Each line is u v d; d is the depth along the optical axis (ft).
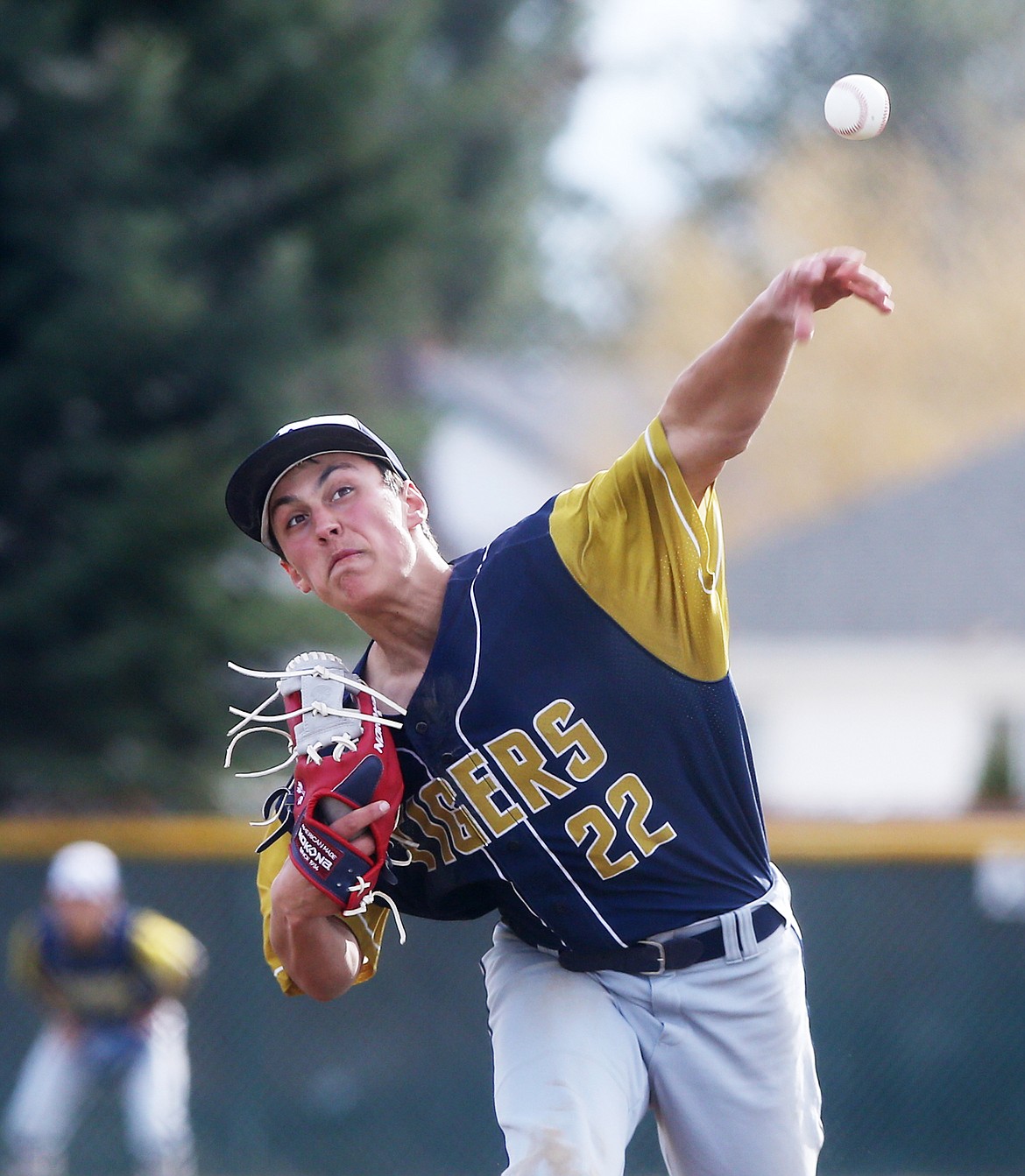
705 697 36.86
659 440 34.99
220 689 150.00
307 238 157.07
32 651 141.90
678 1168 40.04
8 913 96.89
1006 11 280.51
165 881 97.19
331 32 156.56
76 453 142.82
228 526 142.00
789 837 97.50
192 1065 95.40
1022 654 214.48
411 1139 94.89
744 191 315.99
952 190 275.59
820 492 276.82
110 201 143.33
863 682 225.56
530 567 36.27
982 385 269.64
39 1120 87.76
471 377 374.63
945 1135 95.20
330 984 38.50
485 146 267.80
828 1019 96.58
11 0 139.03
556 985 38.70
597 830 36.91
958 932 96.58
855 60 292.40
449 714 36.47
